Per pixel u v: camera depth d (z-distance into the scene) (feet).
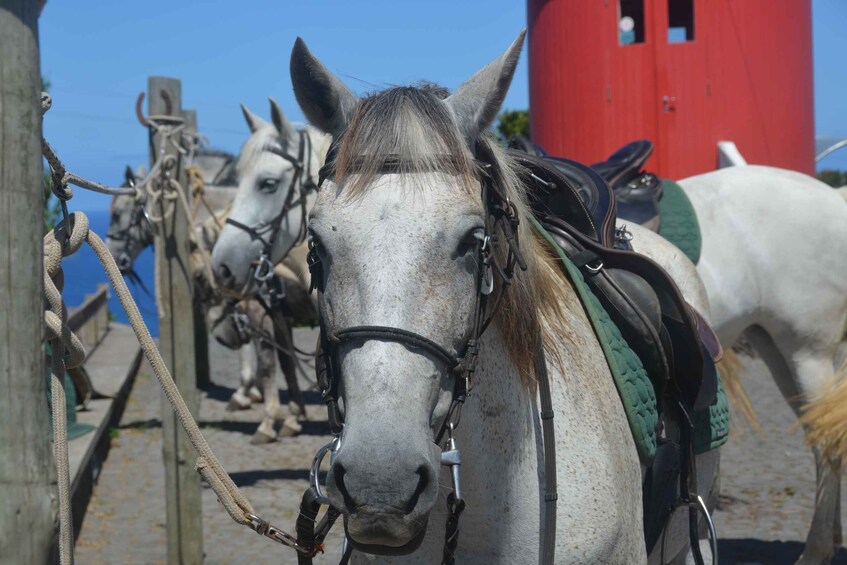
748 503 18.80
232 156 32.63
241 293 19.45
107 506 19.29
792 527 17.12
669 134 23.08
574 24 23.70
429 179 5.73
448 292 5.60
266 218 19.17
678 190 15.80
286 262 23.38
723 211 15.62
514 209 6.57
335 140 6.40
